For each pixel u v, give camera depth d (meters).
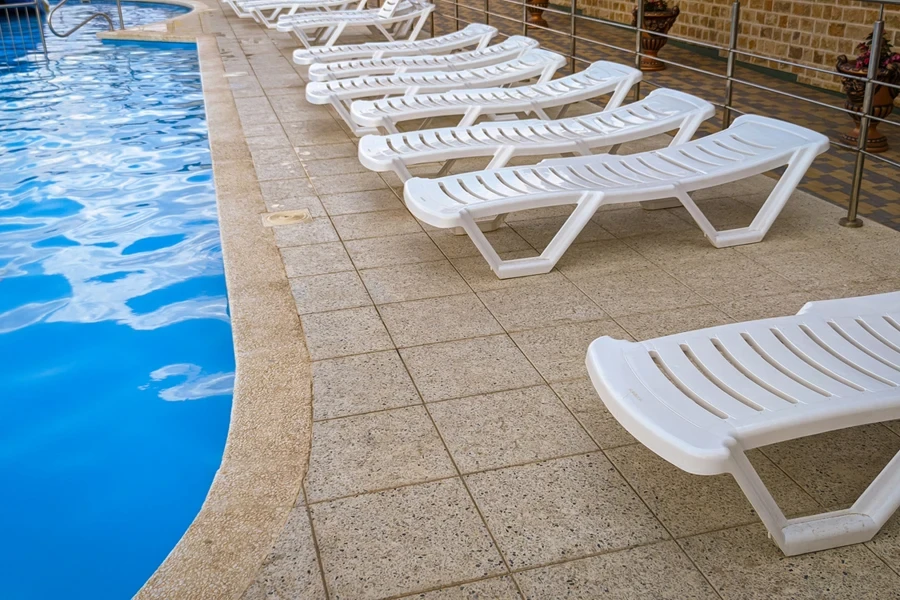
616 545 1.88
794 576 1.77
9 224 4.85
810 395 1.88
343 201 4.29
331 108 6.40
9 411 3.12
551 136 4.27
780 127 3.89
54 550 2.44
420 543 1.90
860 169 3.65
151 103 7.82
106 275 4.21
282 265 3.48
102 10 14.65
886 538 1.88
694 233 3.76
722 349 2.14
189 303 3.95
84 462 2.85
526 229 3.87
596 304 3.07
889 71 5.32
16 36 11.90
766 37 8.32
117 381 3.33
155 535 2.50
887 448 2.23
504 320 2.96
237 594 1.77
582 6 12.52
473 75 5.98
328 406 2.45
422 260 3.51
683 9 9.76
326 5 10.91
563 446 2.24
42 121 7.17
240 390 2.54
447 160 4.10
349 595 1.76
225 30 11.09
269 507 2.03
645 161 3.75
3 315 3.81
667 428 1.75
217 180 4.67
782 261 3.41
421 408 2.43
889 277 3.22
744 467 1.75
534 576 1.79
